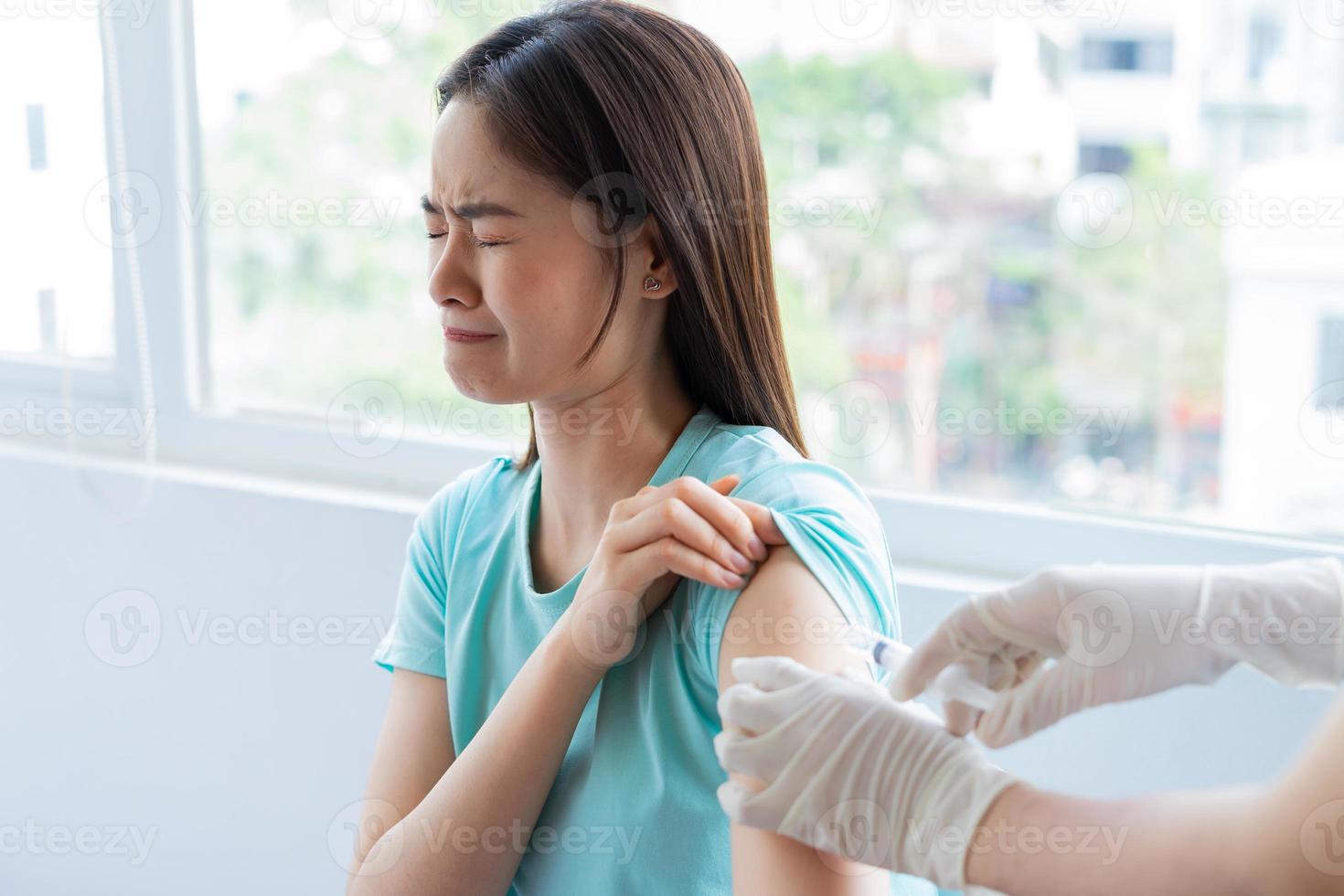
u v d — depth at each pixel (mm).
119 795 1386
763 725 623
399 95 1382
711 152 789
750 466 792
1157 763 985
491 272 750
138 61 1379
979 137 1178
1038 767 1013
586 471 830
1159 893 491
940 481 1217
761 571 716
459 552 910
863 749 588
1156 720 981
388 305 1430
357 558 1255
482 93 746
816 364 1240
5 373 1458
